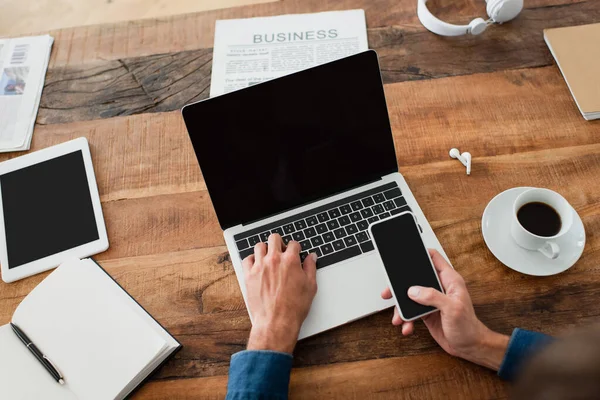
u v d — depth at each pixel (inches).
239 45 44.4
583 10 43.6
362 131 35.0
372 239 31.5
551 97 40.3
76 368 31.0
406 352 31.8
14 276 35.6
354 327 32.7
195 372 32.2
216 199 34.6
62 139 41.4
